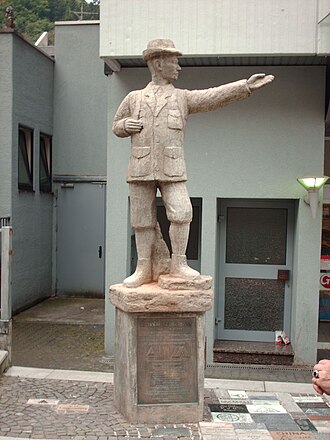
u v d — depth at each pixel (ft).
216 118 26.43
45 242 42.45
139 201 17.21
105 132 43.01
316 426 16.79
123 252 27.37
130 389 16.84
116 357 18.15
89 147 43.27
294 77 25.99
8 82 35.86
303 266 26.37
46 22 70.69
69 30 42.98
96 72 42.86
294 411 18.04
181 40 24.40
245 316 28.86
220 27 24.16
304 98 26.02
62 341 30.63
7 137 35.94
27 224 38.88
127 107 17.11
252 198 27.04
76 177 43.45
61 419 16.99
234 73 26.30
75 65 43.04
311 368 26.12
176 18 24.35
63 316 36.99
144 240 17.52
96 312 38.32
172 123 16.51
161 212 29.09
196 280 16.94
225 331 28.99
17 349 28.94
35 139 40.09
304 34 23.79
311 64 25.79
